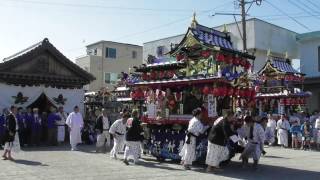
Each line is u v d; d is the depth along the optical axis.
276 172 13.07
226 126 12.47
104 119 18.20
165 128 14.97
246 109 15.10
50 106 23.45
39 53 22.45
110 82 48.19
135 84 16.41
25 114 20.48
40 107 24.31
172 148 14.57
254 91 15.19
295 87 27.92
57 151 18.12
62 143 22.00
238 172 12.85
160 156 14.98
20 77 21.86
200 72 14.75
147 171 12.55
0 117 19.06
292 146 22.48
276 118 24.08
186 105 15.12
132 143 14.16
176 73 15.52
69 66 23.47
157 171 12.59
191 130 13.09
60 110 21.47
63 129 21.34
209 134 12.77
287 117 24.09
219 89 13.53
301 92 25.77
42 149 18.97
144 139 15.61
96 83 47.28
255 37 32.66
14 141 15.10
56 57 23.02
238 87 14.39
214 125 12.63
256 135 13.46
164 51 39.84
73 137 18.72
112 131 15.47
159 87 15.52
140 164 14.12
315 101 28.92
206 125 13.72
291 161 16.06
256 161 13.49
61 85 23.47
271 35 34.19
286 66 28.16
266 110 26.20
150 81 15.88
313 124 22.78
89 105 30.38
